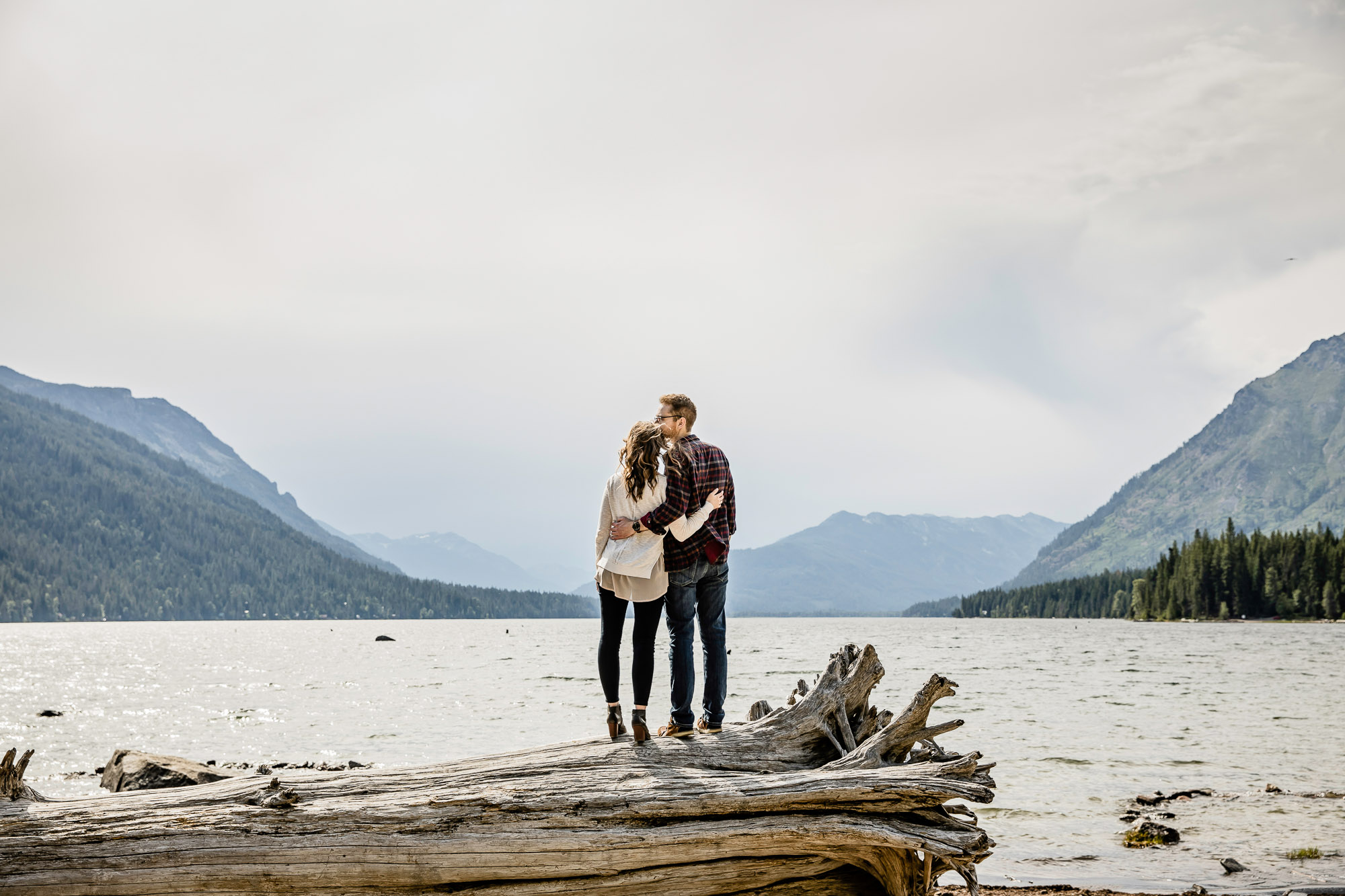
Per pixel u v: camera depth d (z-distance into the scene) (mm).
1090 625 177750
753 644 101375
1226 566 158000
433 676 53906
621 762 6293
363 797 5820
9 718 31188
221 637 140250
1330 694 36531
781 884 6438
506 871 5711
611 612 6660
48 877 5363
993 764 6680
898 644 96500
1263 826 14547
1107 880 11812
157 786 11344
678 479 6344
